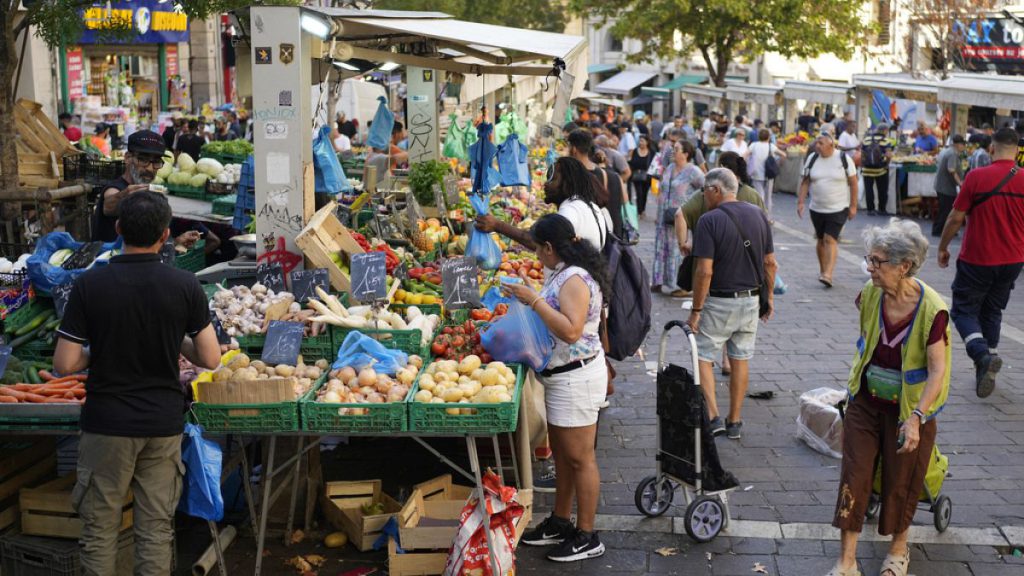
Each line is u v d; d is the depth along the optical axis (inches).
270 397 197.2
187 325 180.2
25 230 383.9
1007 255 328.8
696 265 284.4
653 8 1521.9
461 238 331.6
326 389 207.9
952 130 850.1
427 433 198.2
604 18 1646.2
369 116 979.9
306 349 225.9
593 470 220.4
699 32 1504.7
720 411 321.4
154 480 179.9
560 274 210.7
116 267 175.3
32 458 219.0
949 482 262.7
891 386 202.2
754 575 214.7
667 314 460.1
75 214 404.2
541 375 220.1
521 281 281.3
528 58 385.4
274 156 249.8
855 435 207.3
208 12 427.5
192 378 205.2
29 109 467.5
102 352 173.9
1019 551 225.9
